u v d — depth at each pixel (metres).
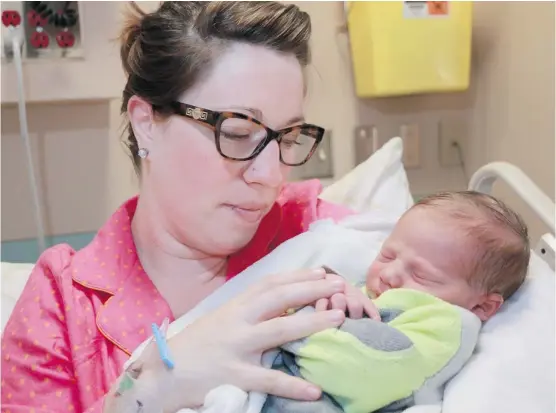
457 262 0.94
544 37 1.55
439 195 1.03
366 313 0.86
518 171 1.24
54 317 1.01
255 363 0.82
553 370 0.86
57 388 0.97
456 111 1.92
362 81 1.74
